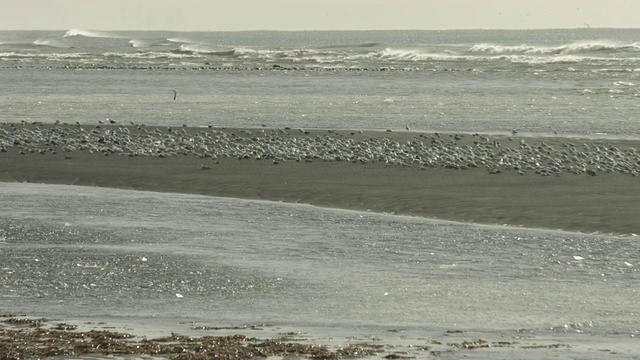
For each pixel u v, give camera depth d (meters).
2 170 72.38
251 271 44.09
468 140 85.44
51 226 53.84
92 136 86.94
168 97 135.00
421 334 33.88
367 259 46.88
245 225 54.66
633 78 169.75
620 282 42.84
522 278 43.44
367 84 159.88
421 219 56.97
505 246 49.84
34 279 42.31
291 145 81.38
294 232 52.91
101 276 42.94
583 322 36.16
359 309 37.91
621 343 32.75
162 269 44.31
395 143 82.69
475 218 57.34
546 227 55.03
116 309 37.59
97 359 29.00
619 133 93.00
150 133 89.12
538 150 79.81
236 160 75.12
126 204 60.66
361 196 63.22
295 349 30.52
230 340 31.89
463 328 35.06
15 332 32.94
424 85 157.00
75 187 66.81
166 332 33.38
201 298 39.56
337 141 83.50
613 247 49.69
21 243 49.75
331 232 53.00
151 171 71.44
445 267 45.41
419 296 40.09
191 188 66.31
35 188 66.25
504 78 171.75
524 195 62.91
